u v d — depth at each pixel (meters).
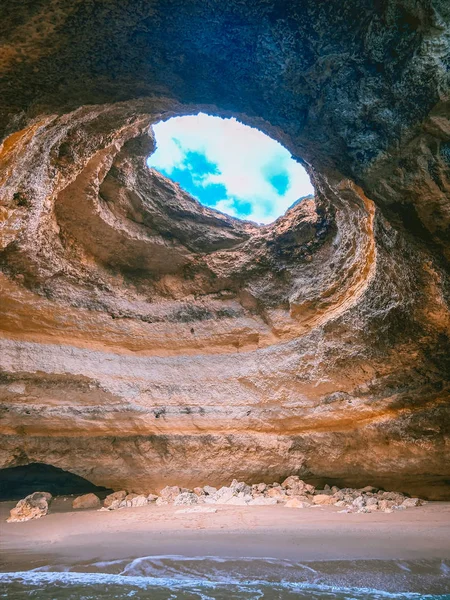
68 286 7.84
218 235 8.52
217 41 4.35
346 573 3.71
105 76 4.52
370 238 6.53
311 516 6.14
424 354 6.36
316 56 4.37
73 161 5.89
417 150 4.47
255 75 4.66
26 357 7.70
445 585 3.40
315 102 4.70
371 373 7.16
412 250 5.38
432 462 6.85
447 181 4.53
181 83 4.78
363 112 4.51
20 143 4.81
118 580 3.70
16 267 6.99
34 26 3.85
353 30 4.16
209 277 8.78
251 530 5.44
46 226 6.85
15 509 7.04
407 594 3.23
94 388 8.13
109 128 5.74
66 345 8.09
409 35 3.96
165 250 8.40
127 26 4.07
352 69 4.38
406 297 6.00
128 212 7.92
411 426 6.81
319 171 5.70
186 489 8.15
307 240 8.00
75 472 8.13
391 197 4.92
